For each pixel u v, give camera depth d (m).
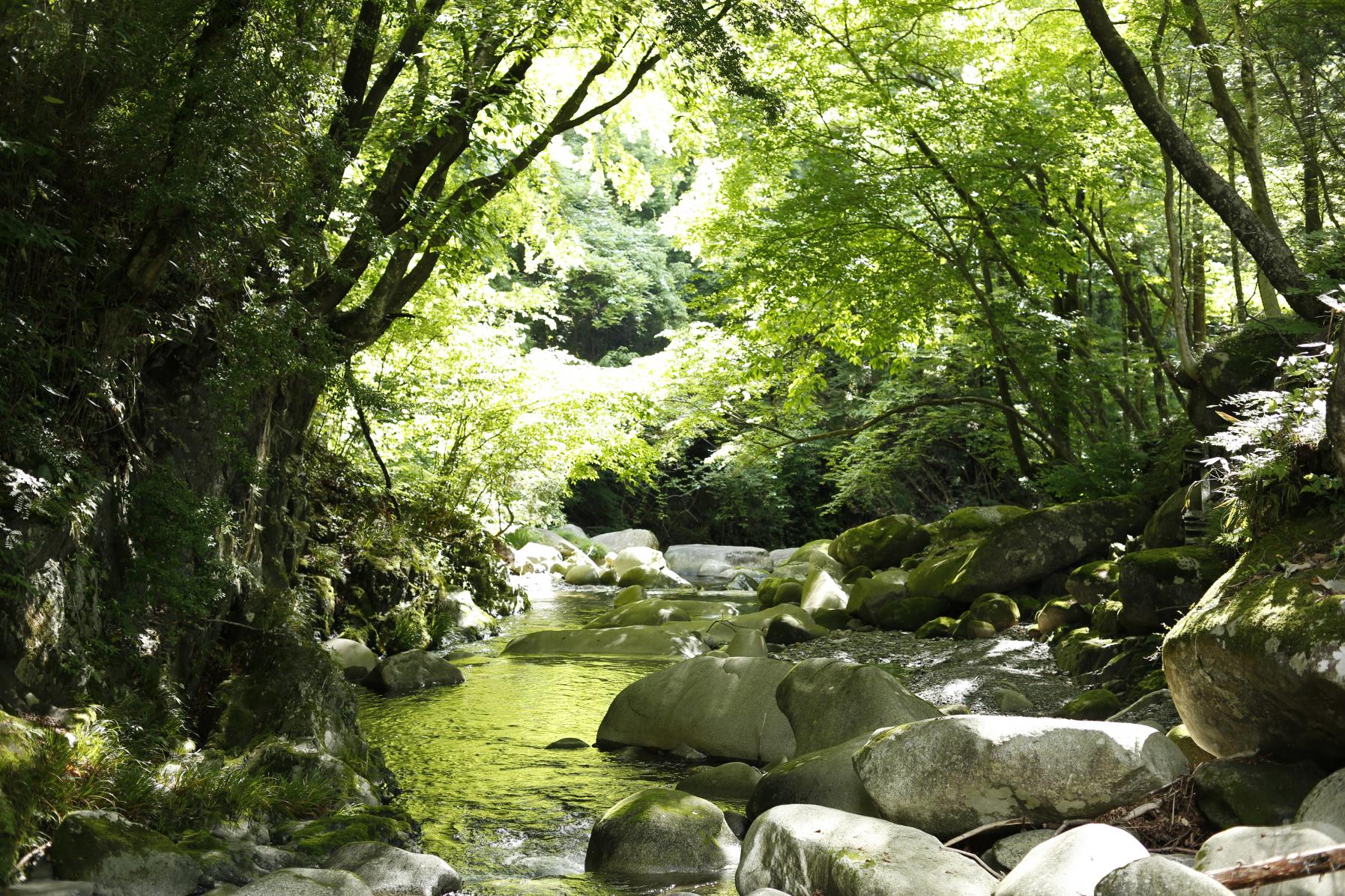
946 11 13.44
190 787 5.15
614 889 4.86
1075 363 13.67
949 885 3.89
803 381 15.23
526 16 8.30
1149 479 11.73
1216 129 11.50
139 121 5.32
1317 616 3.98
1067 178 12.44
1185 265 13.56
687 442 17.70
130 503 5.82
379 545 12.70
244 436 7.41
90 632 5.38
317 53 6.82
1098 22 7.04
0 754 4.29
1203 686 4.48
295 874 4.27
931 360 16.55
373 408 8.51
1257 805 4.03
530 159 9.25
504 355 14.03
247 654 6.95
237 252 6.20
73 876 4.17
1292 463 4.71
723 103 11.59
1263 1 9.27
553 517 20.77
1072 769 4.49
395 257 8.54
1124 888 3.28
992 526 14.11
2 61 4.99
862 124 13.34
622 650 11.66
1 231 4.83
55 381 5.38
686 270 29.61
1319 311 6.76
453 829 5.83
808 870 4.35
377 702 9.14
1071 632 9.32
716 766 6.61
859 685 6.67
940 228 13.91
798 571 17.44
